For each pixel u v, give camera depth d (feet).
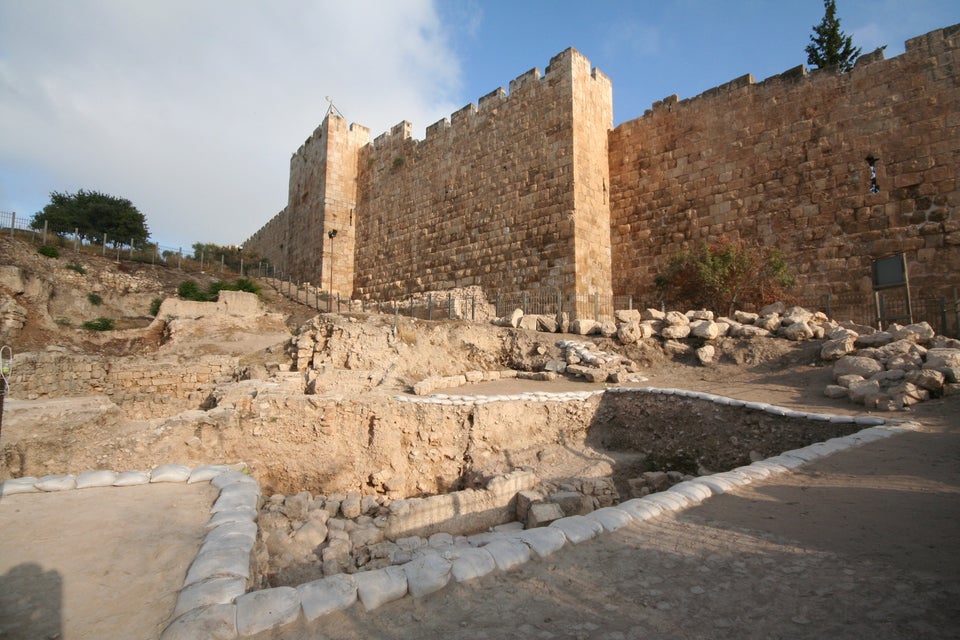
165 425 29.86
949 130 53.26
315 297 101.55
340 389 39.81
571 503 29.27
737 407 34.63
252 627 9.46
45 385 40.29
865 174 58.23
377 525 26.63
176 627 9.16
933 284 52.60
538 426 38.86
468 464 35.45
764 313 56.24
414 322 55.16
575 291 70.90
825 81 62.03
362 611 10.31
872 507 16.06
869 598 10.32
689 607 10.36
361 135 119.14
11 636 9.23
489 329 57.82
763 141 66.54
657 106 77.56
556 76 76.59
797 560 12.35
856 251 58.03
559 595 11.02
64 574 11.54
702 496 17.48
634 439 38.65
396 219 103.65
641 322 58.08
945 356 33.99
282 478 31.76
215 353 63.41
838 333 44.80
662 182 75.92
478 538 26.27
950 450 22.49
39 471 26.86
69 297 76.95
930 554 12.26
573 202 72.69
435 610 10.44
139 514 15.21
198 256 128.57
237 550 12.41
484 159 86.17
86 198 134.82
